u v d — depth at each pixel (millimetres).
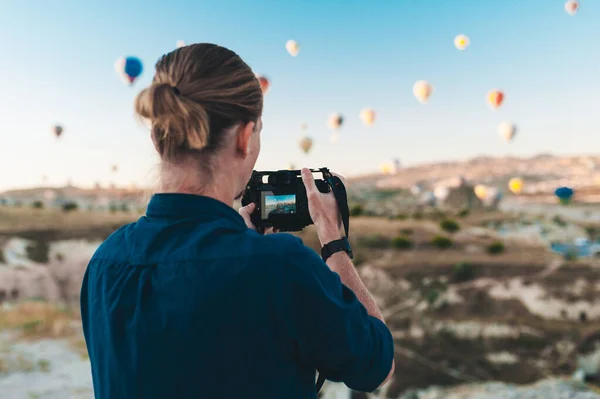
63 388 9328
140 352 844
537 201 187125
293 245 859
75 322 15047
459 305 25922
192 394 823
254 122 964
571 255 38344
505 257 34875
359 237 41500
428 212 88812
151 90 893
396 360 18203
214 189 938
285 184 1265
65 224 40062
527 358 18531
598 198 170875
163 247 899
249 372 825
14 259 32844
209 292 823
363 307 926
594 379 17156
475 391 15406
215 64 922
